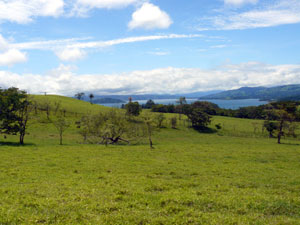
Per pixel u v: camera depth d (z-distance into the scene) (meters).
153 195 15.43
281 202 14.20
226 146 62.91
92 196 15.09
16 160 32.00
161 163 32.31
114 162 32.38
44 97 167.62
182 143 76.06
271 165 32.47
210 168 28.94
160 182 20.16
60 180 20.72
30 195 15.31
